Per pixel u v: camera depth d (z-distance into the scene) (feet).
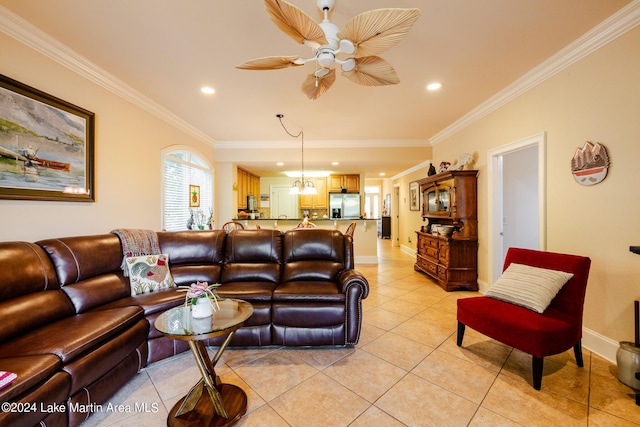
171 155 13.12
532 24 6.38
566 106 7.68
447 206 13.99
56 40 6.98
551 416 4.92
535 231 12.02
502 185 11.21
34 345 4.59
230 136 16.37
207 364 5.28
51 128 7.19
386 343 7.80
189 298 5.82
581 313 6.25
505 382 5.94
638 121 6.00
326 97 10.58
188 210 14.78
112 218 9.34
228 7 5.81
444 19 6.19
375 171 23.84
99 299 6.69
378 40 4.88
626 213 6.23
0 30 6.08
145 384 6.02
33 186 6.79
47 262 6.14
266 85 9.58
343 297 7.52
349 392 5.65
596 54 6.84
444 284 12.93
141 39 6.98
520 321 5.97
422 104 11.32
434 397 5.48
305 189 18.25
